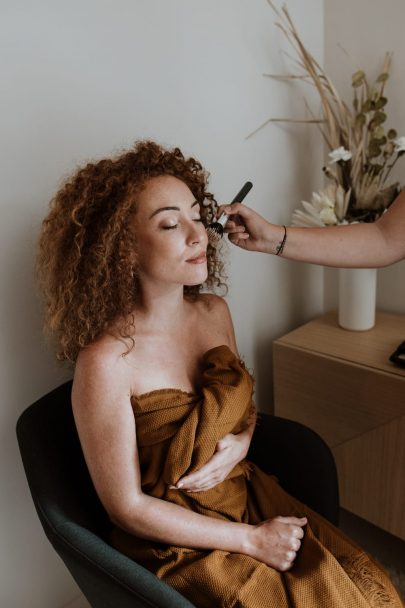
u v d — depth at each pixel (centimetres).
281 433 102
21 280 98
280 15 132
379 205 128
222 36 120
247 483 97
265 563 80
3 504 107
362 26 135
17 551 112
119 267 79
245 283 144
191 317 97
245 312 147
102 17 98
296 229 102
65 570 123
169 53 111
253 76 130
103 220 80
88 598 79
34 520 113
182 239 79
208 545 80
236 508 88
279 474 102
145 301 86
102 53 99
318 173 159
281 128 142
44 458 83
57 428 89
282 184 148
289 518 86
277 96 138
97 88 100
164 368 88
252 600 72
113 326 83
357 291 134
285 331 163
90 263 81
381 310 155
